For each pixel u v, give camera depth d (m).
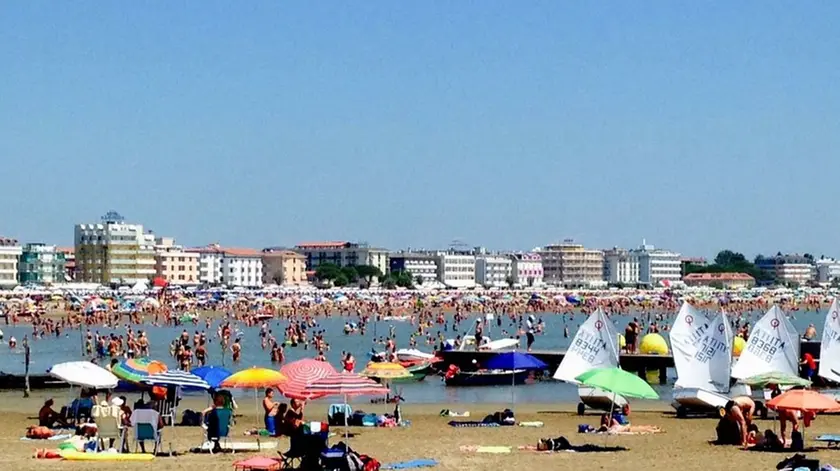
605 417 46.12
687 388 51.84
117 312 188.12
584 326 54.91
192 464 34.81
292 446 32.25
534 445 40.28
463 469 34.00
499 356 54.69
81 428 41.31
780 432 41.19
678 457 36.44
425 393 66.31
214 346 124.94
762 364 53.38
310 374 42.59
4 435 44.47
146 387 56.78
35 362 104.25
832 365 56.34
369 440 42.31
